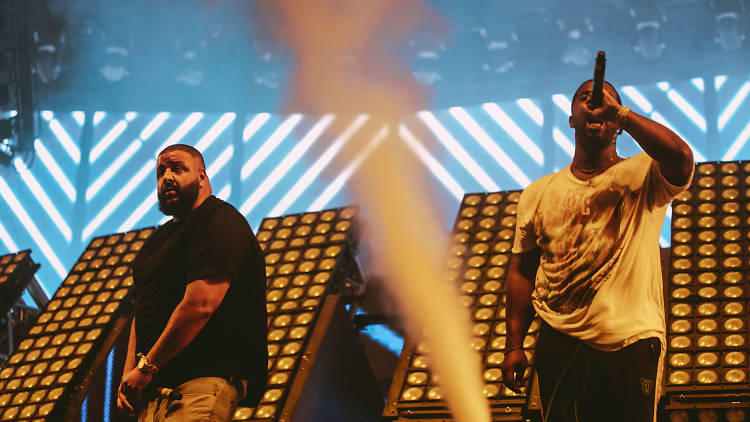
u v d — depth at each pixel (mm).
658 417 3953
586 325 2451
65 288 6078
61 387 5238
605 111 2504
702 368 4012
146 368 2604
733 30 8992
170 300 2789
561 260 2549
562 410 2469
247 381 2834
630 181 2545
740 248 4586
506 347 2736
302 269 5652
